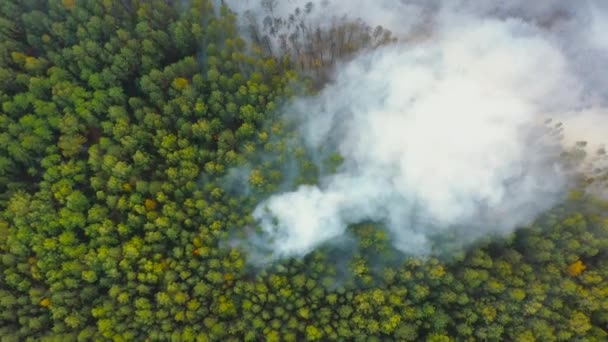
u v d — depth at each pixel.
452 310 56.81
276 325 55.25
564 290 54.84
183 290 56.66
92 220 56.56
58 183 57.03
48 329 54.94
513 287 55.72
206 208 57.72
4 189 58.75
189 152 58.84
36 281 55.97
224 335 55.34
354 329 55.69
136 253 55.31
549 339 53.31
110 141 58.34
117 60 59.25
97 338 53.50
